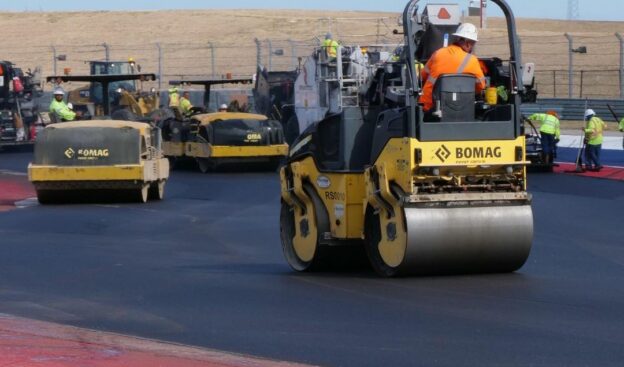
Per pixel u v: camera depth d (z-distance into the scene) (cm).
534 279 1903
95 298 1781
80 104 6769
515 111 1848
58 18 14862
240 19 13962
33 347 1365
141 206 3522
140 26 13875
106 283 1947
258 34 12712
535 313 1574
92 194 3612
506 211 1853
